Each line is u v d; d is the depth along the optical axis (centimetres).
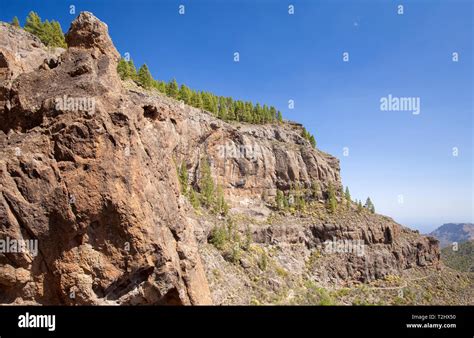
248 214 11512
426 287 12019
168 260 2653
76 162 2375
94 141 2419
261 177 12975
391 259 12438
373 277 11588
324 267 10794
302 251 10994
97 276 2356
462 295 11800
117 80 3145
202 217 8381
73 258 2302
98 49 3178
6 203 2206
